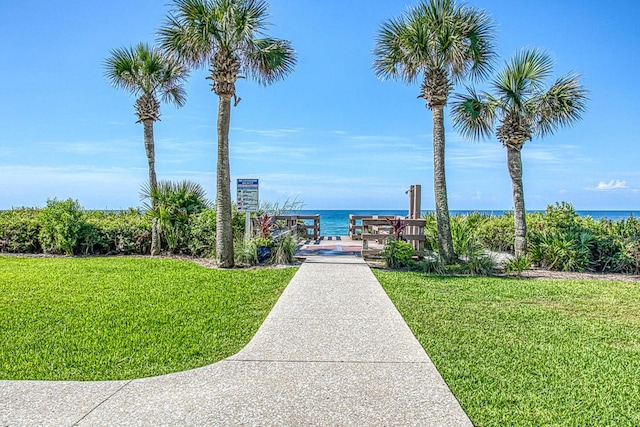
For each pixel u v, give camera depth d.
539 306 6.30
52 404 3.14
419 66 9.84
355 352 4.26
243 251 10.23
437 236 10.20
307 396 3.27
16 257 11.73
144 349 4.38
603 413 3.11
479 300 6.65
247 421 2.88
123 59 12.39
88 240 12.27
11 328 5.04
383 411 3.04
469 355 4.24
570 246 9.91
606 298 6.88
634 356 4.26
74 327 5.09
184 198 12.50
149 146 12.91
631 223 10.67
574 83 9.97
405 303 6.40
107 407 3.09
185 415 2.97
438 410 3.06
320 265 9.94
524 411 3.12
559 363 4.05
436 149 9.81
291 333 4.87
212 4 9.30
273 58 10.06
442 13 9.04
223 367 3.87
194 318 5.52
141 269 9.38
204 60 9.85
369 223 11.70
